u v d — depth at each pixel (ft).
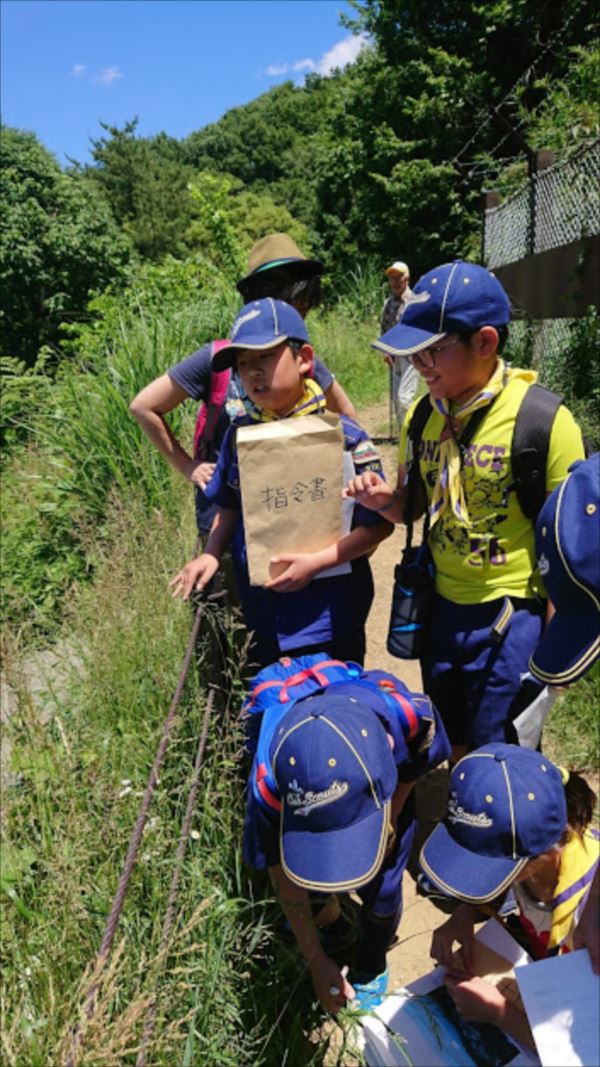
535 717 7.55
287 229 124.57
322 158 82.94
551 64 65.72
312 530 7.10
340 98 83.56
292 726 5.69
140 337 21.67
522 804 5.67
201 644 8.66
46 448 20.72
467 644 7.77
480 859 5.72
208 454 9.59
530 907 6.42
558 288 26.37
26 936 6.26
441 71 68.64
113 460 17.80
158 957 5.46
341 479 7.01
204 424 9.49
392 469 23.79
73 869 6.34
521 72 68.13
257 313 7.04
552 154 30.17
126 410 18.40
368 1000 6.72
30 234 73.26
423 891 7.21
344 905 7.93
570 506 4.68
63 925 6.14
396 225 74.69
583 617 4.69
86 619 11.21
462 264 6.97
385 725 6.19
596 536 4.54
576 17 62.13
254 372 7.14
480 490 7.30
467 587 7.70
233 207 125.59
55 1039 5.15
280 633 7.53
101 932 6.19
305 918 6.48
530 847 5.66
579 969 5.25
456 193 70.03
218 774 7.79
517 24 64.95
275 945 7.14
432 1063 6.06
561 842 6.03
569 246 24.86
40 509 17.78
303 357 7.33
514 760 5.96
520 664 7.59
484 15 66.08
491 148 69.46
